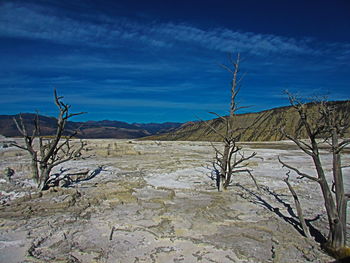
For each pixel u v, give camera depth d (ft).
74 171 44.91
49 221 24.59
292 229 24.25
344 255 18.52
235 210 28.84
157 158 69.31
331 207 19.30
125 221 25.23
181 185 39.11
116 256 19.34
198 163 60.64
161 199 31.94
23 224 23.84
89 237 22.08
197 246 20.92
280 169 54.90
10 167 44.91
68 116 31.68
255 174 49.16
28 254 18.95
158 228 23.90
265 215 27.45
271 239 22.20
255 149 98.84
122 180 41.60
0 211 26.16
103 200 31.37
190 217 26.48
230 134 34.81
